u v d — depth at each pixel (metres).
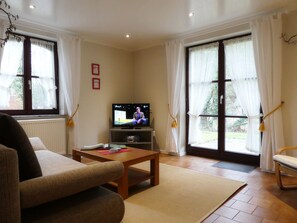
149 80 5.01
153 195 2.52
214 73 4.12
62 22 3.65
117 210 1.80
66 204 1.59
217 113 4.13
